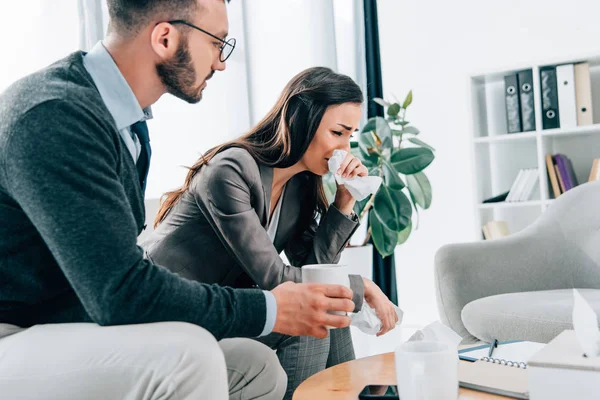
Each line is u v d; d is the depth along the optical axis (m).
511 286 1.90
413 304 3.49
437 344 0.78
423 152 2.72
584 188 2.06
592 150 2.96
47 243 0.79
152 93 1.03
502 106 3.22
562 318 1.49
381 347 2.66
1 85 2.74
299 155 1.43
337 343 1.46
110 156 0.86
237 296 0.88
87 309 0.81
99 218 0.78
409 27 3.51
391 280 3.26
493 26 3.29
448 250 1.92
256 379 1.16
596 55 2.69
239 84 3.07
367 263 2.76
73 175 0.78
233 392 1.15
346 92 1.42
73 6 2.80
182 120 3.03
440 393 0.74
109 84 0.97
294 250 1.62
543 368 0.70
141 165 1.07
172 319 0.82
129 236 0.81
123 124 0.99
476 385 0.84
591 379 0.67
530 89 2.86
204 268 1.39
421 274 3.47
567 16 3.10
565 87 2.78
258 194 1.38
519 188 2.92
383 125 2.74
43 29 2.79
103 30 2.77
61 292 0.90
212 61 1.03
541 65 2.82
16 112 0.80
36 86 0.84
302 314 0.92
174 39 0.97
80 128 0.81
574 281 1.95
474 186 2.96
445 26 3.41
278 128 1.44
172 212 1.44
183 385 0.75
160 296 0.81
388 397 0.83
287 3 3.20
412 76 3.51
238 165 1.34
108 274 0.78
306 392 0.91
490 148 3.23
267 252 1.30
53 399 0.76
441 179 3.42
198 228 1.38
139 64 0.98
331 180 2.58
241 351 1.16
